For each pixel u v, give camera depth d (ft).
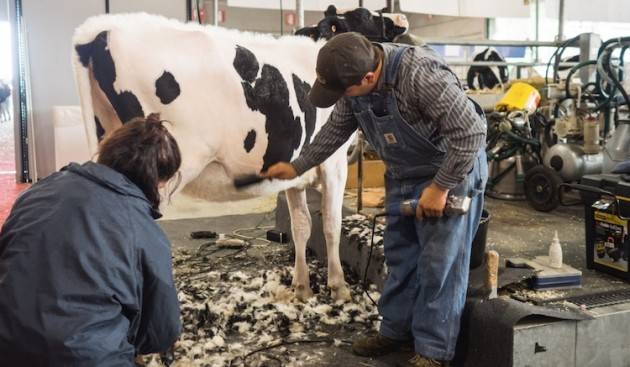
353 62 6.79
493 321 7.95
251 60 9.16
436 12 25.12
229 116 8.90
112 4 24.00
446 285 8.04
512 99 19.04
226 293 11.35
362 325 10.13
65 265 4.89
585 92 18.45
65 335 4.74
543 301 8.89
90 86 8.12
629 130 15.75
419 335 8.18
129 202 5.32
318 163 8.81
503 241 13.80
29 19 23.29
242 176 9.50
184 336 9.46
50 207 5.11
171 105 8.30
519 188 19.24
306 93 10.07
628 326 8.56
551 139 19.70
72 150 23.71
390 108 7.38
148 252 5.34
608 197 10.71
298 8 17.57
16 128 23.94
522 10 26.89
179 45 8.39
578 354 8.21
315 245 14.01
